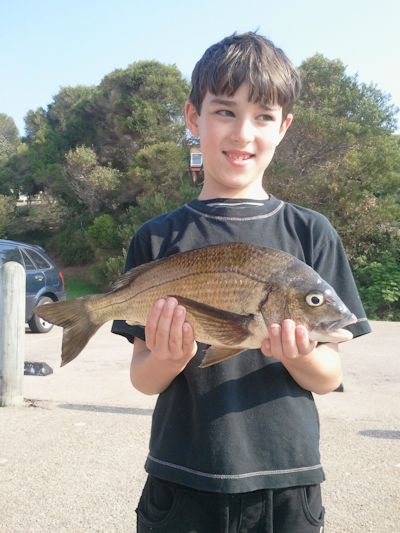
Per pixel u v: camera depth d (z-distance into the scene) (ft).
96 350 8.72
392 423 4.97
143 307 1.91
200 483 1.79
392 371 7.14
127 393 6.06
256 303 1.74
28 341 9.73
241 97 1.96
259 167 2.06
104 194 22.93
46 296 10.83
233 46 2.02
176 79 23.67
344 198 16.53
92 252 25.18
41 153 28.76
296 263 1.76
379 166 16.96
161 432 1.94
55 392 6.08
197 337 1.73
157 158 20.52
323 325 1.70
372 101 18.71
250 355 1.92
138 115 22.54
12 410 5.38
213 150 2.03
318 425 1.98
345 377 6.79
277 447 1.83
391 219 16.98
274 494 1.82
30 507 3.52
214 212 2.07
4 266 5.52
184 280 1.84
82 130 27.20
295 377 1.89
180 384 1.95
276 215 2.08
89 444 4.52
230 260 1.79
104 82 25.95
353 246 17.33
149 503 1.91
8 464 4.14
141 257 2.13
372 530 3.21
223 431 1.82
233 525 1.81
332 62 19.06
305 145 17.66
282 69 2.03
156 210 18.44
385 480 3.82
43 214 27.02
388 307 15.47
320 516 1.88
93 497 3.64
